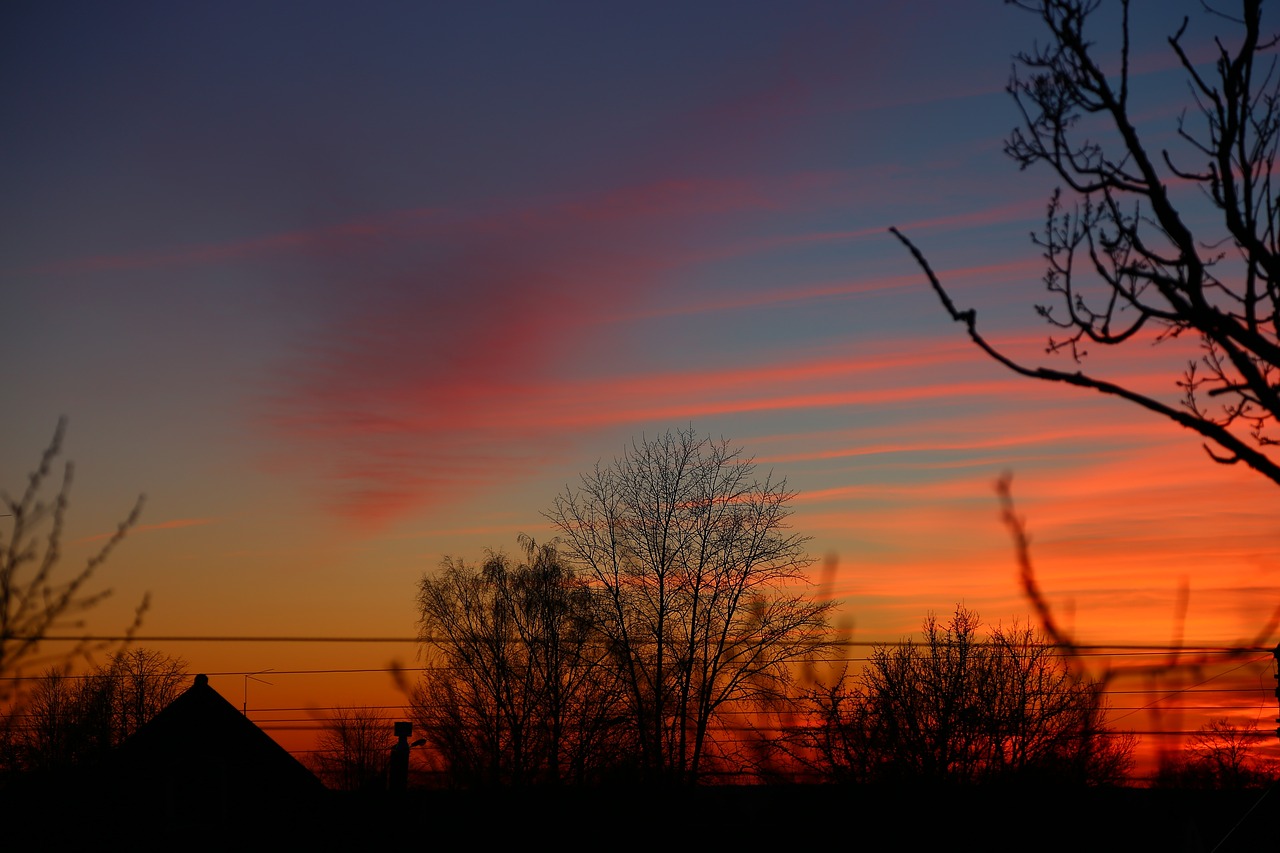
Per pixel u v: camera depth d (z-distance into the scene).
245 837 28.58
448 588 37.59
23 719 10.56
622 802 24.12
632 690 31.02
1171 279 4.66
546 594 36.59
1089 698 3.30
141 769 26.75
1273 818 4.71
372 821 28.14
